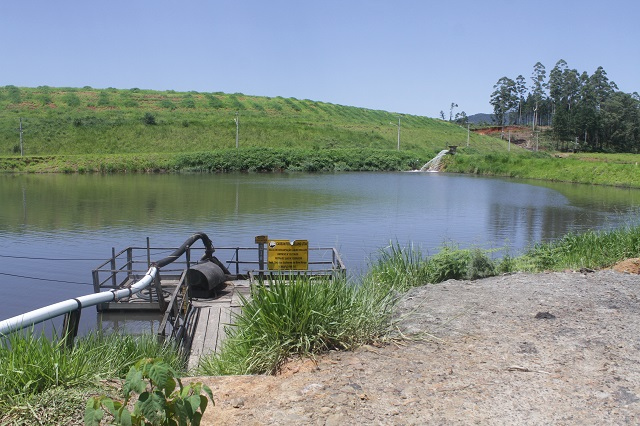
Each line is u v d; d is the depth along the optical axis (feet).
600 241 37.06
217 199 96.84
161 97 337.11
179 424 9.38
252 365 15.49
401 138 297.33
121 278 43.42
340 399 12.28
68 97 303.68
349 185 133.28
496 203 96.27
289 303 16.44
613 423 11.07
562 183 153.07
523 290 23.03
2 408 11.85
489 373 13.70
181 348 25.21
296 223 69.36
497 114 467.11
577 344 15.84
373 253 50.44
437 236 61.11
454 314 19.51
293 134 264.93
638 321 18.06
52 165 177.37
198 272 35.19
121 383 13.88
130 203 89.86
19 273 44.91
